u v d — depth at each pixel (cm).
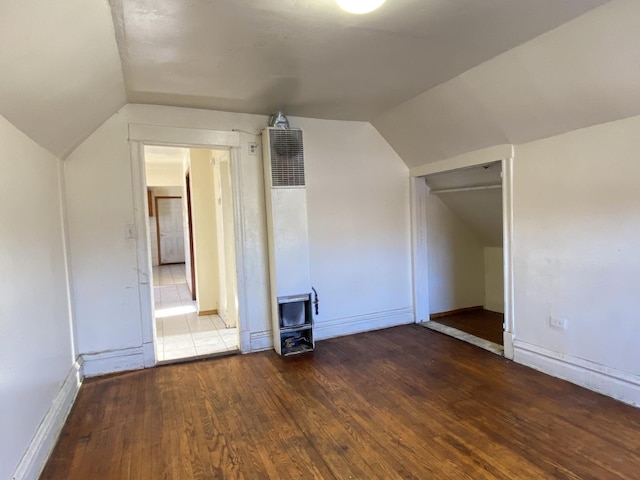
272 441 216
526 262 306
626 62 208
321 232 394
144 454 207
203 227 525
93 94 247
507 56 248
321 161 392
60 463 201
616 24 194
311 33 216
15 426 174
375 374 303
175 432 228
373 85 301
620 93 225
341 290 405
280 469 192
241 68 261
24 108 189
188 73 264
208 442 217
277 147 349
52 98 205
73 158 302
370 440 214
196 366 330
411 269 441
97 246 311
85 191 306
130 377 308
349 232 407
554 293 286
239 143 358
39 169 237
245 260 362
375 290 423
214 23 201
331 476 186
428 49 240
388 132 404
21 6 131
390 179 427
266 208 365
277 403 261
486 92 284
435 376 295
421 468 189
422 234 439
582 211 265
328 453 204
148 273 328
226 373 314
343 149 402
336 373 308
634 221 237
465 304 484
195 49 229
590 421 224
